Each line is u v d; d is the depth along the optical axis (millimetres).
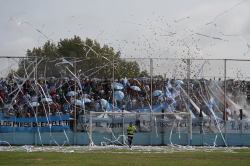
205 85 33125
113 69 32719
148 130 32719
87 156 21156
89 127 31688
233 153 24125
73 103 32312
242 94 33219
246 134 33188
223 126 33156
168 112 32875
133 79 32750
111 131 32500
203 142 32938
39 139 31734
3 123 31406
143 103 32812
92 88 32625
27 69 31969
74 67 32562
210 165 17094
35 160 18797
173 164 17375
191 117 31406
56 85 32312
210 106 33188
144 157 20797
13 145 31109
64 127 32062
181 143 32750
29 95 31984
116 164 17141
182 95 32844
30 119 31891
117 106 32656
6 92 31656
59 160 18828
